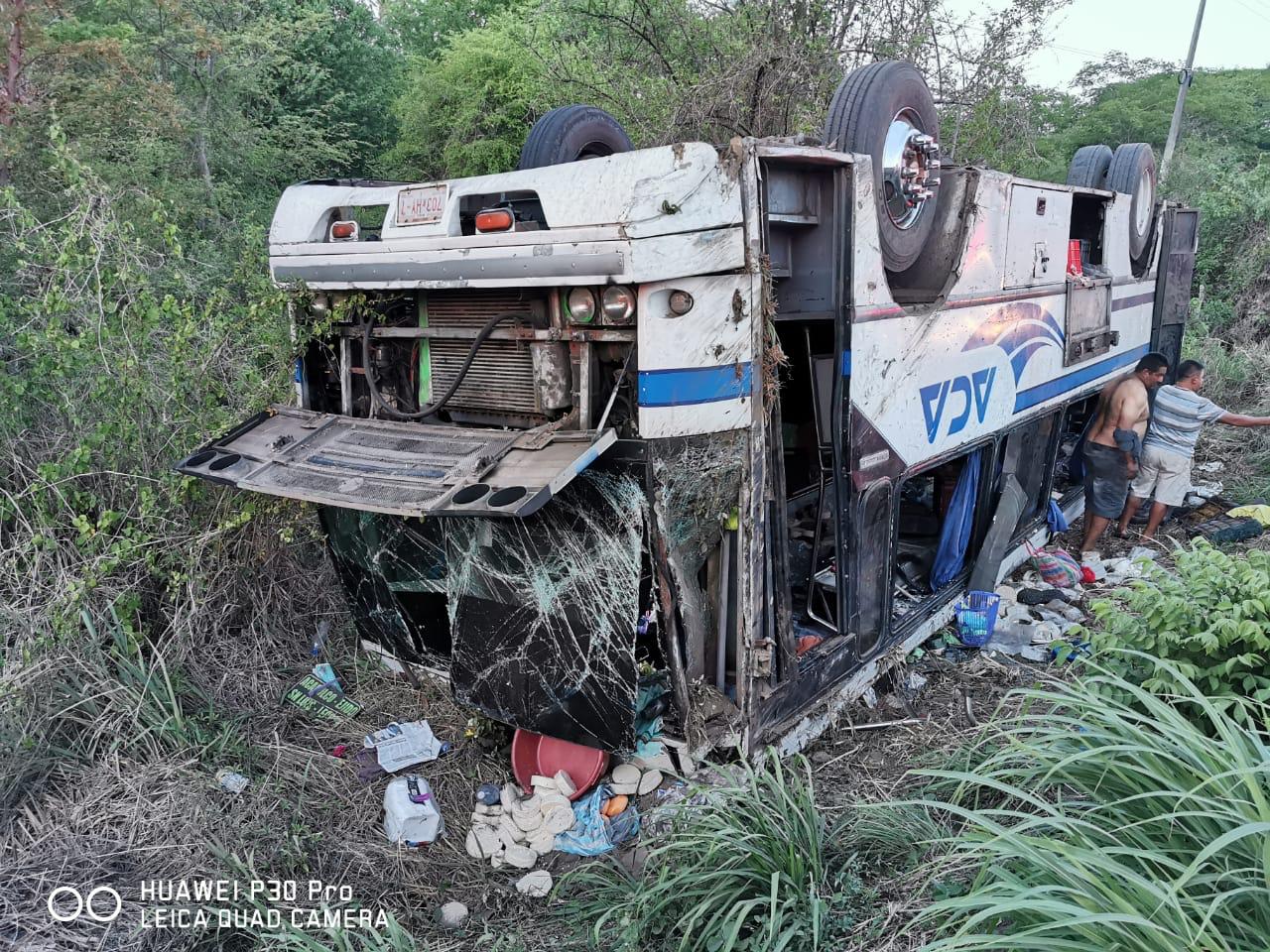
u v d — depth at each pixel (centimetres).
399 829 346
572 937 295
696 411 307
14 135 699
